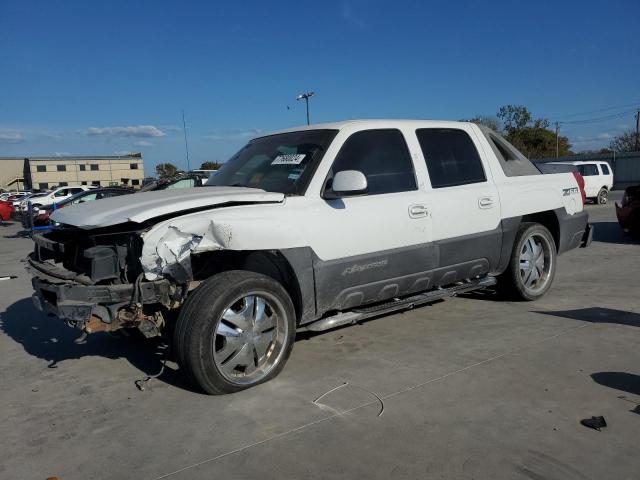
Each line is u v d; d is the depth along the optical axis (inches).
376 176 183.8
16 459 123.0
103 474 115.1
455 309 229.8
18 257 505.4
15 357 194.9
